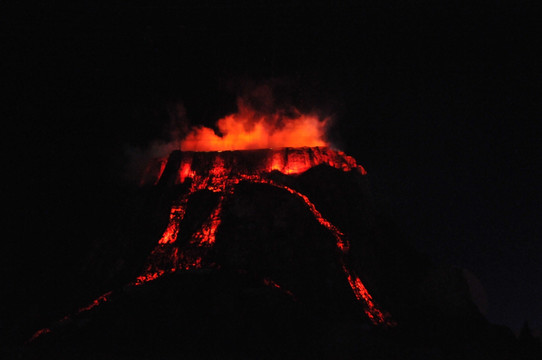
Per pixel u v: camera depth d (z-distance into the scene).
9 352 10.71
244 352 10.64
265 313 11.53
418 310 13.65
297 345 10.94
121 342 11.09
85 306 13.23
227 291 12.04
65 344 11.15
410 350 11.23
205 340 10.95
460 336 12.80
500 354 12.12
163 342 10.97
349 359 10.61
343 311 12.27
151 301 11.98
